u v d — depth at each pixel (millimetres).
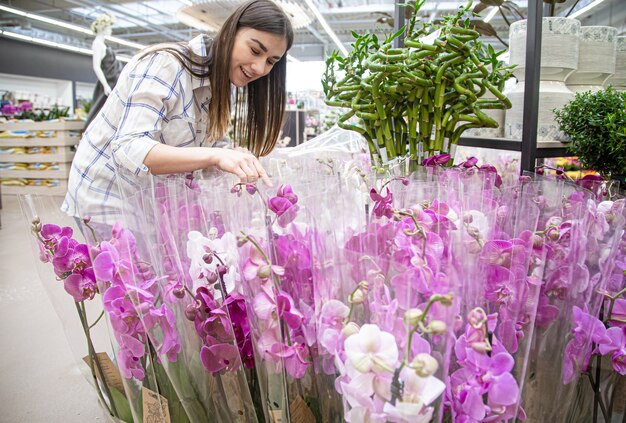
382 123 1465
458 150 2631
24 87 13609
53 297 1021
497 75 1364
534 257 751
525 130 1381
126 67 1314
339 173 1069
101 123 1309
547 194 970
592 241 836
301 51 14141
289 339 720
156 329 781
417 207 821
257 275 713
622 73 1695
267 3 1343
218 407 797
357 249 734
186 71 1327
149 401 835
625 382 835
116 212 919
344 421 689
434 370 531
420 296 625
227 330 764
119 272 798
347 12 9289
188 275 811
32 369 2035
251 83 1577
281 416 731
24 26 12375
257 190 848
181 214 838
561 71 1447
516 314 721
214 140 1521
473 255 701
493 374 634
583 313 780
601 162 1295
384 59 1272
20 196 946
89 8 10844
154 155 1141
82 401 1777
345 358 613
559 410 775
